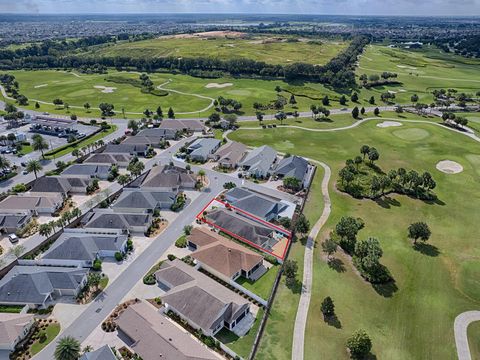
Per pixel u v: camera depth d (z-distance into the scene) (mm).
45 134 172375
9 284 73062
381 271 81375
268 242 91062
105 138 166250
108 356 57875
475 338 65812
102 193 114938
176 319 68875
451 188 120188
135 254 87625
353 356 61438
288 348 63031
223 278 79062
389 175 119312
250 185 122188
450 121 188000
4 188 119125
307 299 74062
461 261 85938
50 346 63375
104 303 72875
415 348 63625
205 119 194750
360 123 186375
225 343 64125
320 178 127312
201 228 92438
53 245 86188
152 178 117938
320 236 94625
